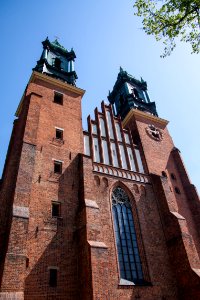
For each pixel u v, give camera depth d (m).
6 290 13.66
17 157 21.89
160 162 32.22
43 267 17.08
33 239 17.89
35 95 27.09
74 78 36.34
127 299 18.97
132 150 31.94
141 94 45.75
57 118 27.72
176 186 30.97
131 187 26.98
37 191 20.50
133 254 22.31
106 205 23.64
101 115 33.19
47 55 38.62
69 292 16.94
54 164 23.55
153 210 26.31
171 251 23.53
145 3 14.52
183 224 24.16
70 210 21.03
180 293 21.41
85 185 22.25
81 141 27.42
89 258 17.25
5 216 18.12
